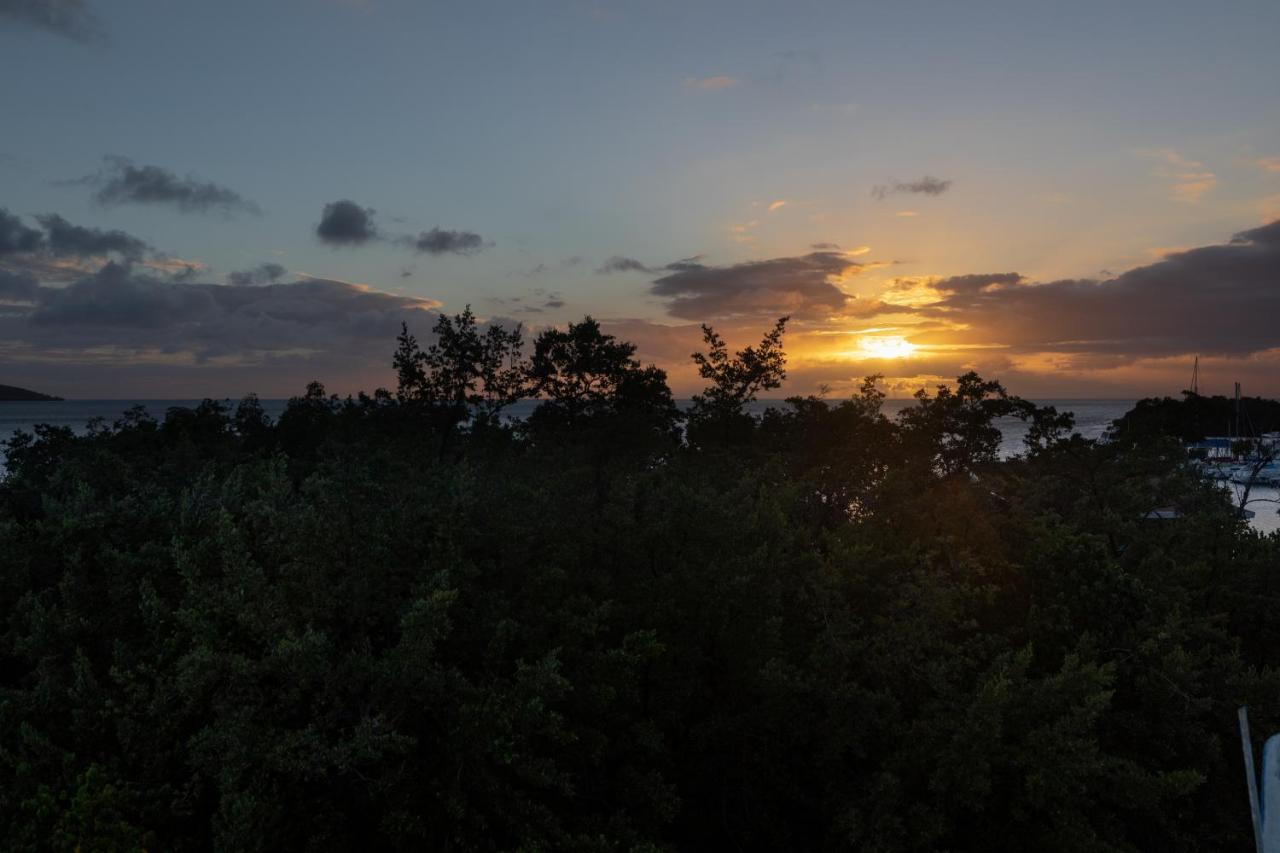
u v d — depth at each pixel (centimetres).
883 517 2377
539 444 3641
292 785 1141
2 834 1040
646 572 1764
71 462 2248
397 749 1064
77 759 1196
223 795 1036
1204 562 2208
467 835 1213
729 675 1692
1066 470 3036
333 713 1127
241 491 1778
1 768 1168
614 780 1515
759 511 2002
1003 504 2970
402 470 1902
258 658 1242
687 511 1775
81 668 1233
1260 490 7344
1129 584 1861
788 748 1697
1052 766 1384
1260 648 2202
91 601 1470
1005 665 1588
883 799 1412
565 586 1658
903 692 1708
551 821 1223
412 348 4341
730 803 1748
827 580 1775
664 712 1612
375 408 4397
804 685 1554
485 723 1159
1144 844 1730
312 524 1302
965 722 1423
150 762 1170
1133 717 1725
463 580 1460
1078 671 1501
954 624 1967
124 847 996
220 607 1195
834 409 4147
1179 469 3097
